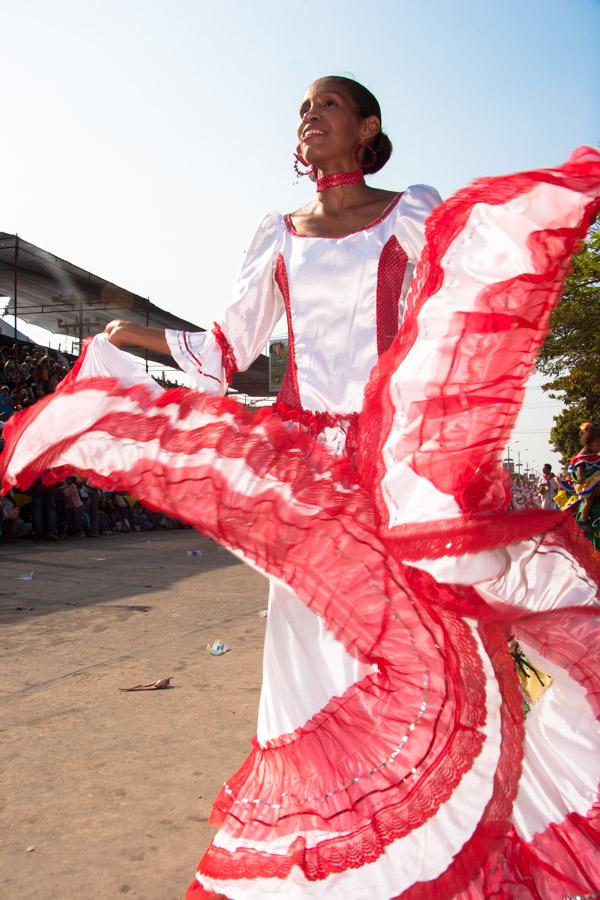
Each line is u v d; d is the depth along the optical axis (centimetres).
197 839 257
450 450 170
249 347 236
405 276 214
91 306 2338
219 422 198
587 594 178
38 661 502
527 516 170
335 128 223
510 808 167
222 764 319
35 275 2059
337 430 205
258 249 232
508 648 179
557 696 185
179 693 424
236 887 178
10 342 2059
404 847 167
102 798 288
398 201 217
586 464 615
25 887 228
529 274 165
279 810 181
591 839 172
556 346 1653
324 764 179
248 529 188
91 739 350
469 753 168
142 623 637
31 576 930
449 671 171
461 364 170
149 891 225
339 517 181
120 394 207
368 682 181
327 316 215
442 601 171
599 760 179
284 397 221
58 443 210
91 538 1653
